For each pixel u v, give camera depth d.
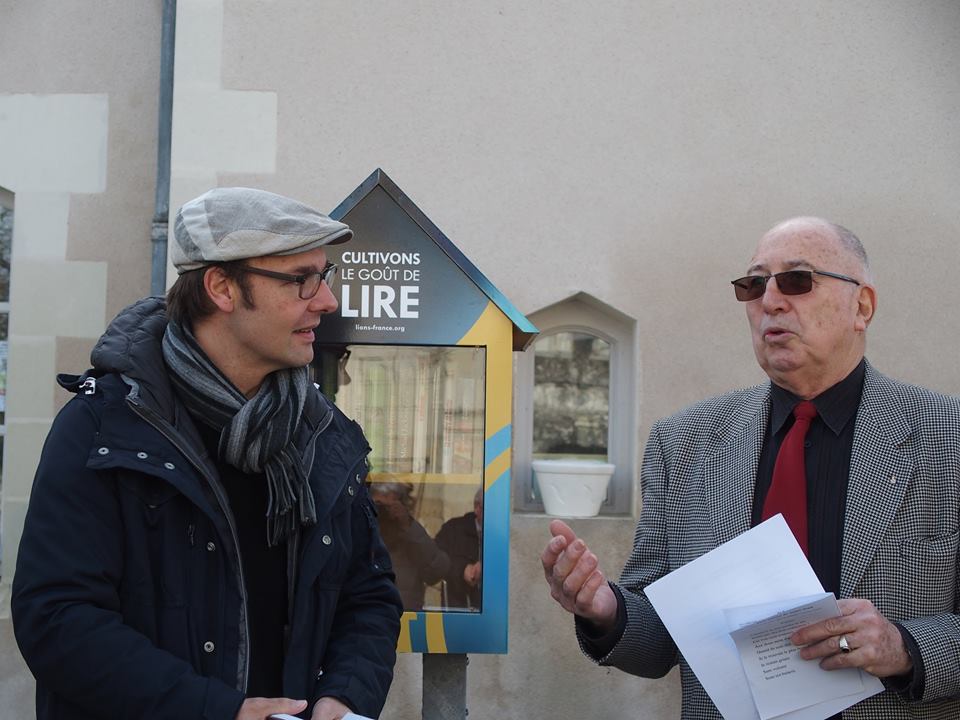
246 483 2.04
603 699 3.94
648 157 4.02
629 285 4.01
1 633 4.07
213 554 1.91
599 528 3.94
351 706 1.98
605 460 4.19
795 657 2.02
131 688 1.74
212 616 1.90
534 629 3.94
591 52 4.03
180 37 3.99
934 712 2.11
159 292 4.14
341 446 2.17
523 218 4.00
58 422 1.92
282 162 3.99
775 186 4.02
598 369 4.21
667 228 4.02
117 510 1.87
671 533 2.40
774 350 2.26
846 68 4.02
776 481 2.24
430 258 2.72
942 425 2.19
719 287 4.00
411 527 2.74
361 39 4.02
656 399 4.00
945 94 4.01
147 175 4.30
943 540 2.12
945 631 2.03
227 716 1.75
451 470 2.74
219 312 2.02
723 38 4.03
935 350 3.98
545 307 4.00
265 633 2.01
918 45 4.02
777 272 2.27
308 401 2.14
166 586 1.88
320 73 4.01
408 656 3.90
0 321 4.43
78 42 4.33
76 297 4.27
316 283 2.03
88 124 4.31
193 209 2.01
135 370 1.93
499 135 4.02
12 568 4.18
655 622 2.35
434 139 4.01
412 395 2.76
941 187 4.01
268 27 4.01
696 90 4.03
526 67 4.03
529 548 3.96
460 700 2.74
